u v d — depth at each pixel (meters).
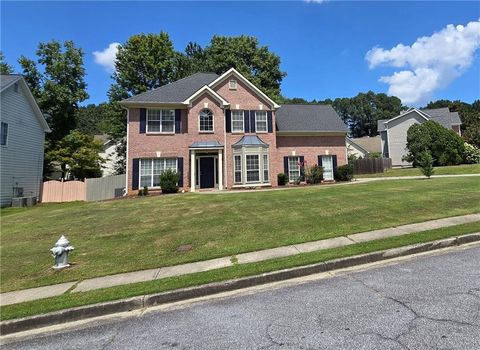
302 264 5.94
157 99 21.67
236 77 22.86
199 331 4.04
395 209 10.26
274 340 3.62
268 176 22.36
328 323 3.89
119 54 34.59
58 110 32.66
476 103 74.69
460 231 7.32
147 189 20.14
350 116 90.00
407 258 6.29
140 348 3.74
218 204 13.53
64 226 11.39
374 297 4.55
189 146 21.28
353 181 23.61
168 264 6.77
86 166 31.89
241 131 22.47
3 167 21.02
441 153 32.66
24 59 31.55
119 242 8.77
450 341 3.30
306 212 10.73
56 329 4.57
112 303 4.96
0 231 11.55
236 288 5.47
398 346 3.28
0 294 5.84
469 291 4.46
